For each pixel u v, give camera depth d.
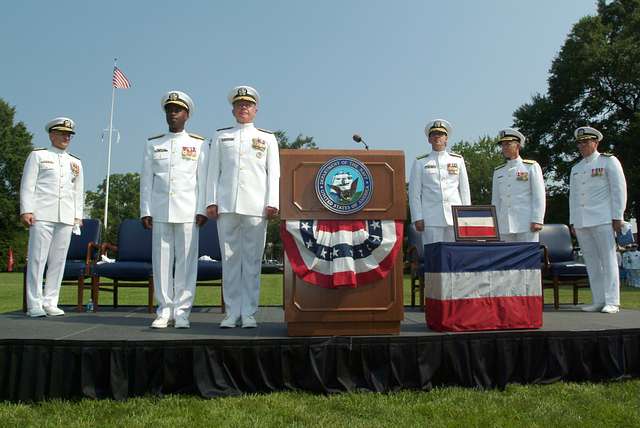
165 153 4.86
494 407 3.27
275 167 4.77
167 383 3.48
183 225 4.75
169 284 4.72
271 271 30.67
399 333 4.01
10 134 40.09
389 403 3.34
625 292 12.40
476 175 36.28
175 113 4.89
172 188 4.77
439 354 3.72
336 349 3.61
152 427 2.87
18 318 5.24
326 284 3.93
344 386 3.57
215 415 3.06
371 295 3.98
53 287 5.67
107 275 5.97
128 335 3.89
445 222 6.04
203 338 3.63
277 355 3.58
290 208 4.02
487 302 4.30
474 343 3.76
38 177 5.58
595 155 6.33
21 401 3.38
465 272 4.29
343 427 2.88
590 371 3.94
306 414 3.09
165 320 4.54
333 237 3.98
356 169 4.05
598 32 25.28
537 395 3.56
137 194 64.31
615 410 3.22
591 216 6.18
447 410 3.20
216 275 6.04
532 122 26.53
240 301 4.66
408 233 6.90
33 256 5.48
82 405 3.29
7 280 20.55
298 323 3.95
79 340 3.46
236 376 3.56
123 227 6.63
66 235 5.72
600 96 25.41
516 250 4.37
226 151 4.71
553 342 3.88
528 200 6.34
